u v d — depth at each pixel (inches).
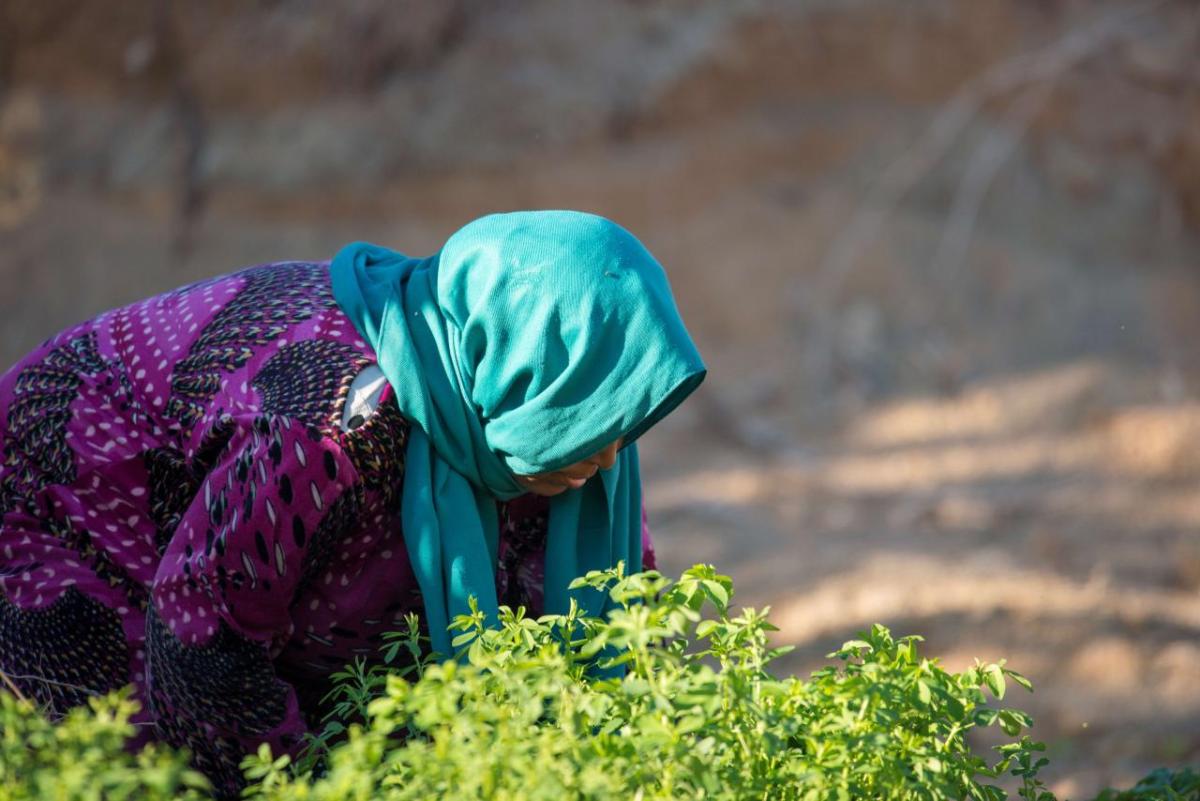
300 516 274.2
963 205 1374.3
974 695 244.4
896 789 227.5
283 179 1360.7
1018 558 956.6
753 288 1344.7
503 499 311.1
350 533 291.3
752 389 1264.8
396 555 297.0
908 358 1293.1
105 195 1357.0
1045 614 828.6
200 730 287.4
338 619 297.9
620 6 1435.8
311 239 1349.7
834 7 1421.0
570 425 286.4
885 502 1088.2
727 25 1418.6
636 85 1403.8
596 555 325.7
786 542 1005.2
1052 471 1139.3
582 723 218.1
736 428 1215.6
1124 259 1374.3
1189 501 1079.6
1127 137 1406.3
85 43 1391.5
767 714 215.6
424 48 1396.4
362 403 283.9
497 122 1379.2
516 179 1368.1
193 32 1385.3
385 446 284.5
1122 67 1408.7
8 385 314.7
